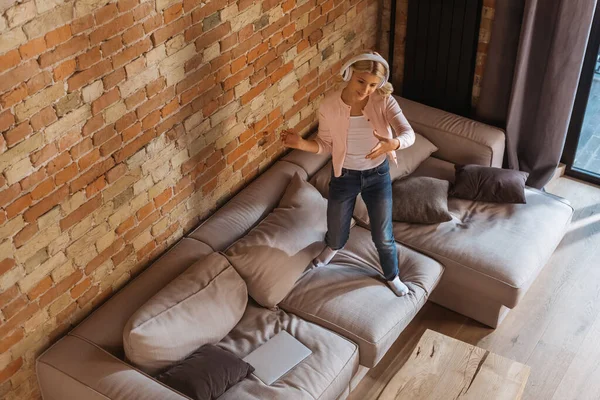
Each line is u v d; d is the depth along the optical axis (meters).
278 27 3.93
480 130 4.63
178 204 3.75
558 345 3.95
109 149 3.18
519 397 3.11
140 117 3.27
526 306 4.19
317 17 4.23
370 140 3.33
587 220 4.80
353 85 3.11
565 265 4.45
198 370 3.15
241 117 3.96
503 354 3.90
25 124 2.75
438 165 4.62
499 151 4.62
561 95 4.50
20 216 2.89
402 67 5.15
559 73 4.43
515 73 4.48
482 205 4.29
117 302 3.42
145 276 3.55
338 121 3.28
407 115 4.80
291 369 3.31
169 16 3.20
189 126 3.60
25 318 3.11
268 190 4.11
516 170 4.57
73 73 2.86
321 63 4.47
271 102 4.15
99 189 3.21
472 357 3.29
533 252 3.93
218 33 3.53
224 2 3.48
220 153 3.91
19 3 2.54
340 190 3.47
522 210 4.23
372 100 3.25
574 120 4.95
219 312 3.43
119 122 3.17
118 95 3.11
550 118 4.62
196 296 3.40
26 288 3.05
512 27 4.43
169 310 3.29
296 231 3.80
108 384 3.07
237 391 3.18
